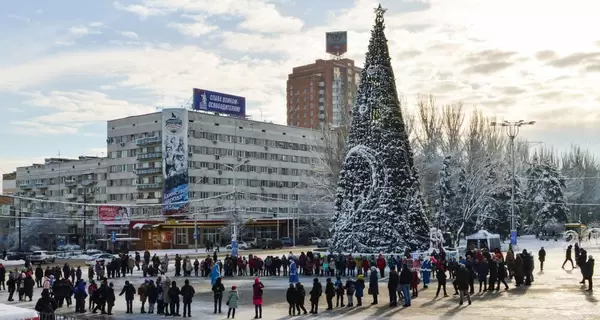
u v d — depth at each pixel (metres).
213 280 33.22
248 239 117.31
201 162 112.31
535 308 26.12
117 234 107.69
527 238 98.62
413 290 31.27
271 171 126.88
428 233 48.50
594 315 24.06
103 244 104.69
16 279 35.59
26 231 105.19
